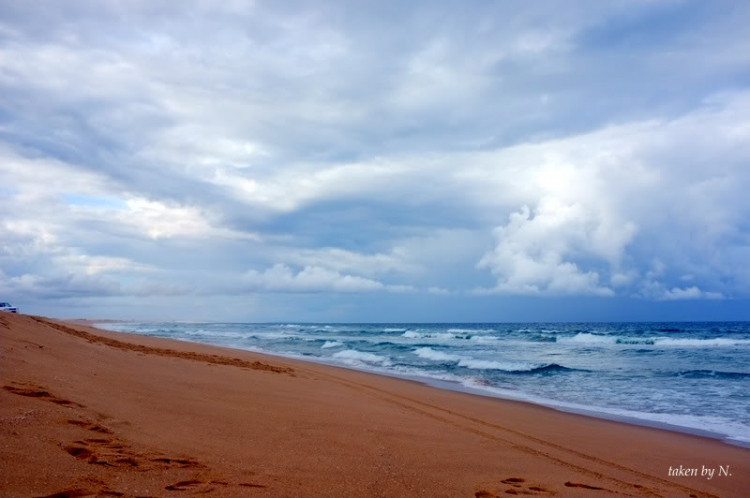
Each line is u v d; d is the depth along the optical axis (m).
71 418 4.85
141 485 3.64
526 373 19.12
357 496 4.18
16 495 3.07
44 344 8.88
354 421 7.52
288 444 5.62
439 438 7.13
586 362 23.53
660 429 9.76
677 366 21.41
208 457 4.65
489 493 4.80
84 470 3.72
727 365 21.83
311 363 20.11
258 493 3.85
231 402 7.62
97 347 11.08
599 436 8.70
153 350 15.44
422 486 4.73
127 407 5.87
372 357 24.88
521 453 6.82
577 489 5.32
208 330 60.03
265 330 65.06
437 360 23.89
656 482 6.08
